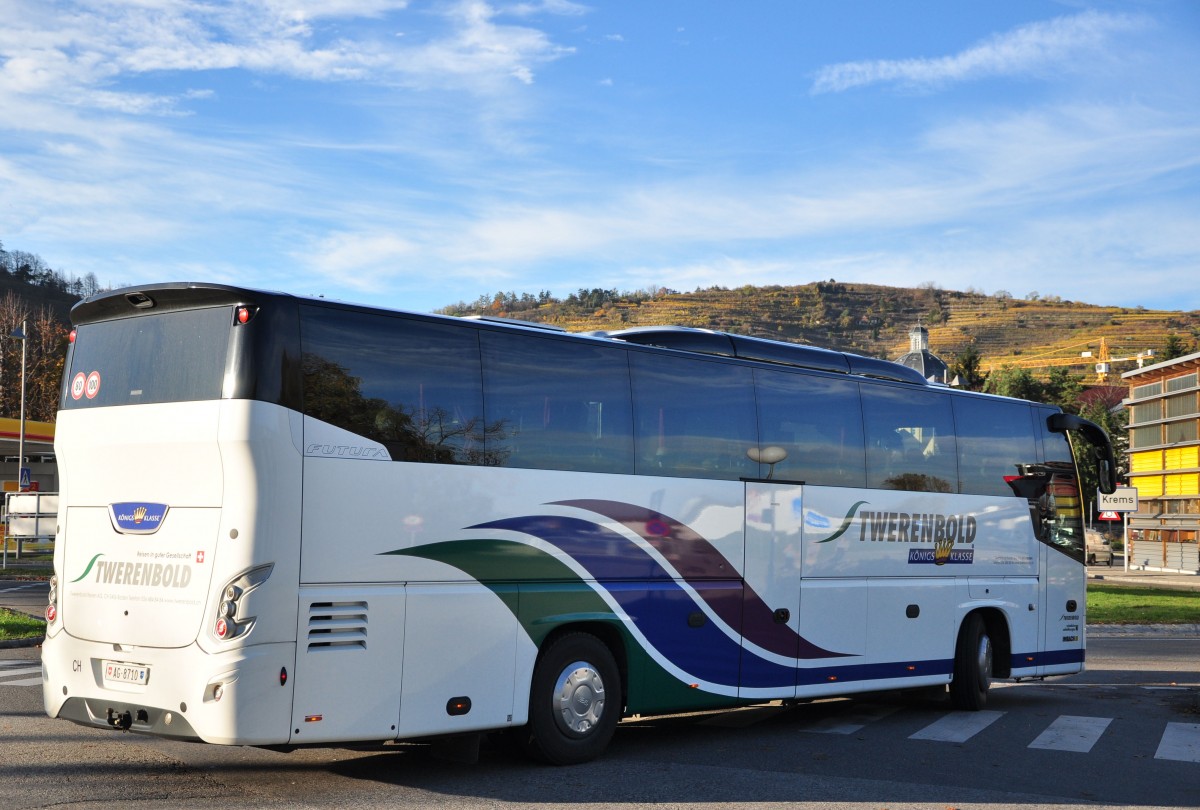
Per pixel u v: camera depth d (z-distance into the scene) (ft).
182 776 27.63
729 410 36.35
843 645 39.42
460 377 29.17
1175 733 38.32
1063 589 49.49
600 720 31.48
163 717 25.68
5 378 238.27
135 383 27.40
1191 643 73.26
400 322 28.14
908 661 41.83
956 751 34.50
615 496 32.48
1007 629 46.44
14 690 41.24
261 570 24.99
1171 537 193.36
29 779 26.73
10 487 167.84
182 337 26.76
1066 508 50.37
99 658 27.25
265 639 24.93
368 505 26.81
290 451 25.58
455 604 28.27
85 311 28.91
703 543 34.91
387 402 27.53
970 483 45.55
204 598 25.27
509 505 29.76
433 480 28.17
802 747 34.81
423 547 27.78
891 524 41.68
